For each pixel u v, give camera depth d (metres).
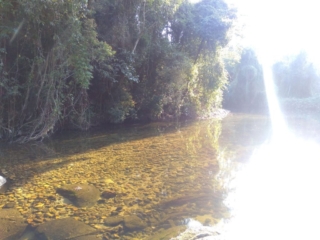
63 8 9.55
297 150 9.25
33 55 10.41
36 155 8.45
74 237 3.65
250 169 6.89
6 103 10.49
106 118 15.69
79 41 10.24
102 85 14.61
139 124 16.31
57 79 10.93
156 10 15.42
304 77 32.72
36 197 5.02
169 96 18.62
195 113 20.47
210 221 4.11
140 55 15.48
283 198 5.00
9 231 3.79
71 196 5.04
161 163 7.45
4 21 9.17
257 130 14.28
